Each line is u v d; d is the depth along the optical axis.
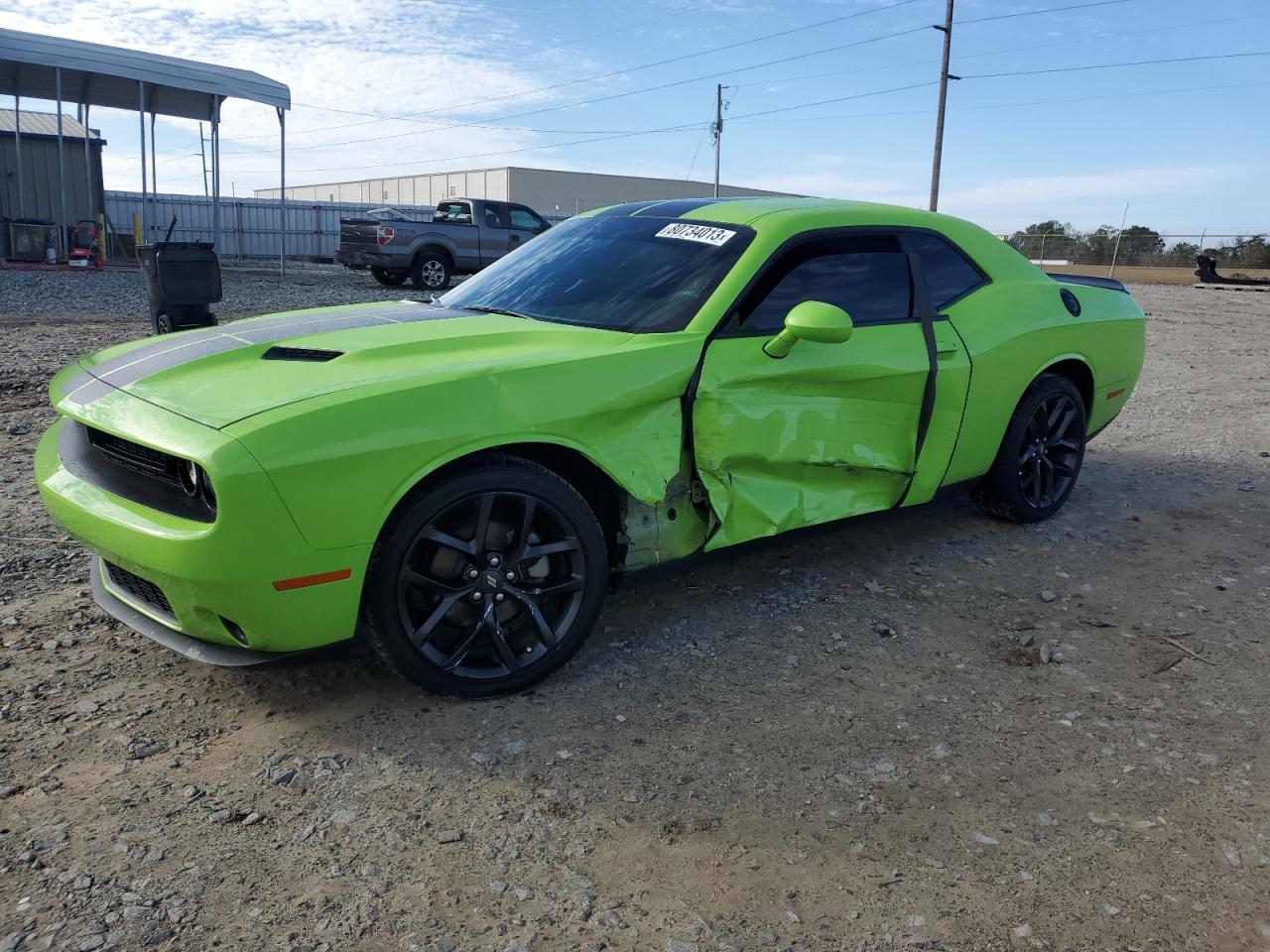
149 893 2.08
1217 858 2.30
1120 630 3.62
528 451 2.95
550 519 2.93
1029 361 4.35
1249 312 18.98
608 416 2.95
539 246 4.15
